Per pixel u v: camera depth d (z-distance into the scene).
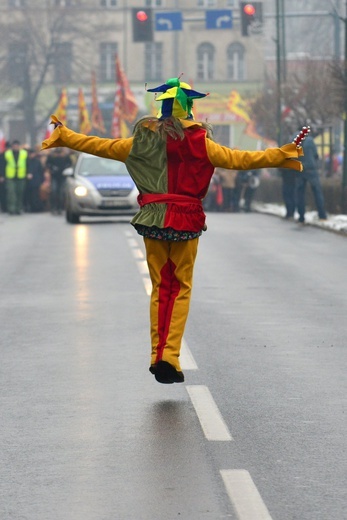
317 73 77.31
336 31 78.62
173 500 10.82
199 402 14.90
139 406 14.74
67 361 17.95
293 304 24.44
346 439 13.09
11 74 152.00
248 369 17.16
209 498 10.87
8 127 157.88
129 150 14.91
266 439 13.06
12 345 19.52
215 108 138.62
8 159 65.94
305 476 11.59
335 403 14.93
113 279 29.34
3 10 151.88
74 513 10.50
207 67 160.38
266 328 21.11
